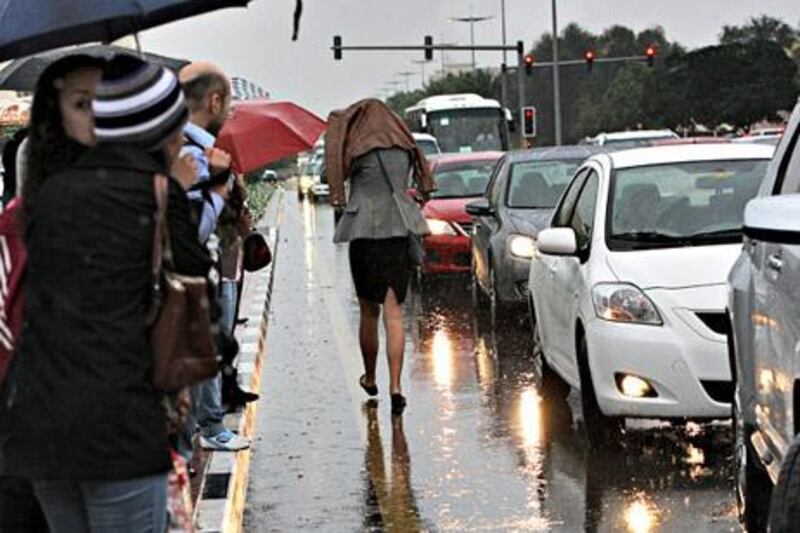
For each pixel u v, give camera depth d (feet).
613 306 46.11
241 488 43.27
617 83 550.36
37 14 25.67
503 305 80.28
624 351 45.44
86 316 20.86
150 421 21.04
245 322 78.18
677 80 509.35
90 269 20.92
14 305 22.75
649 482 43.19
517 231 78.79
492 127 263.08
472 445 49.52
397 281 55.42
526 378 62.85
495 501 41.96
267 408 57.98
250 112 51.39
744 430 34.78
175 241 21.61
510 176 84.28
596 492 42.42
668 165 53.26
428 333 79.92
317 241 166.61
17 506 23.34
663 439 48.55
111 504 21.04
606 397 46.14
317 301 98.89
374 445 50.24
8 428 21.12
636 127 526.16
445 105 264.31
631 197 51.47
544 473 45.01
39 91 22.57
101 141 21.74
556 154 85.56
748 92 492.54
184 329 21.36
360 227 54.85
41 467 20.77
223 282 46.47
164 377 21.22
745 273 34.60
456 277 106.01
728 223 49.93
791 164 35.22
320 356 72.18
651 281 46.14
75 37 28.76
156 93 21.85
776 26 585.22
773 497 25.36
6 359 22.81
